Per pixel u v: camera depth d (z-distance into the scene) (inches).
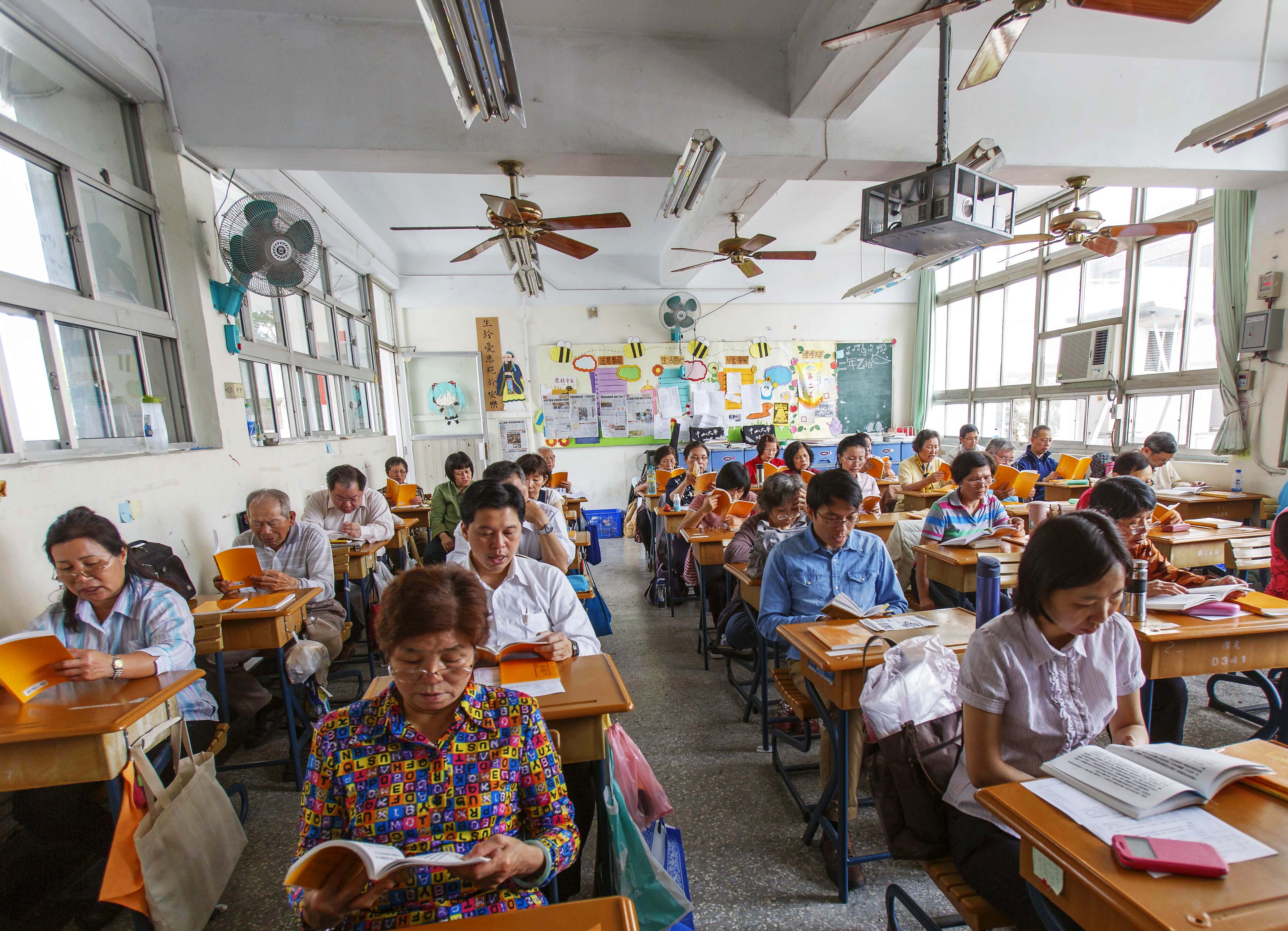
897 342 314.2
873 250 300.4
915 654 52.0
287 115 117.1
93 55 98.1
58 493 80.7
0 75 84.6
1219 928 25.0
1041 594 42.1
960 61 138.3
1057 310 238.1
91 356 96.2
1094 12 124.3
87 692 55.1
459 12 75.2
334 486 127.3
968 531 109.4
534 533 97.6
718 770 84.7
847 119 135.3
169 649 61.8
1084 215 143.9
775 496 99.3
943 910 58.7
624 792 52.7
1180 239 189.0
